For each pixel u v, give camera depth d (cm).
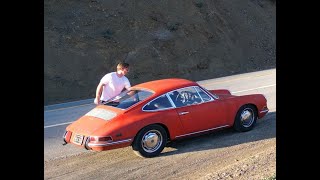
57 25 2534
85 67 2372
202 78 2753
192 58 2881
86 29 2630
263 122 1003
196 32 3088
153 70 2622
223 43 3188
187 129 834
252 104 934
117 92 903
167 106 817
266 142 820
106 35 2634
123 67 895
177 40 2911
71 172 736
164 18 3030
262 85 1820
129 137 759
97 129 754
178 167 721
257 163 635
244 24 3572
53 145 930
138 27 2839
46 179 703
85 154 848
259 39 3553
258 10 3916
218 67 2956
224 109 890
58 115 1405
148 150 787
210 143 856
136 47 2680
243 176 586
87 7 2792
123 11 2894
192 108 841
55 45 2364
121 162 777
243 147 804
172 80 904
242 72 2972
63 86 2181
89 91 2236
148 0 3080
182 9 3189
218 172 641
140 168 733
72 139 785
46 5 2625
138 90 852
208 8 3362
